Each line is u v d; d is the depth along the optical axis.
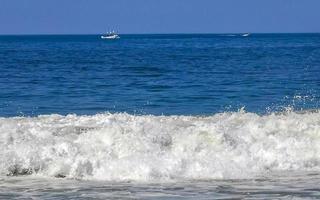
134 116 37.34
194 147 26.97
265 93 61.69
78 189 21.17
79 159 24.36
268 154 26.22
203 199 19.31
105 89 67.94
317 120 34.09
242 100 55.25
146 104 52.88
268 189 20.92
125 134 27.77
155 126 30.45
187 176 23.58
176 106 51.12
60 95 60.81
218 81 78.81
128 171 23.66
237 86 70.94
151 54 189.62
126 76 89.62
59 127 32.03
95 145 26.48
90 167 24.09
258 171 24.75
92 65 121.12
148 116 37.59
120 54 191.00
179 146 27.05
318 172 24.69
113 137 27.25
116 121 34.72
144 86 72.06
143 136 27.55
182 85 73.31
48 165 24.55
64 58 156.25
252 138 28.42
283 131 30.27
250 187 21.38
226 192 20.44
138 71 101.69
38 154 25.06
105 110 48.12
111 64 125.81
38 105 51.75
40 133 29.42
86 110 48.22
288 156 26.30
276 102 52.81
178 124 33.03
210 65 119.75
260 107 49.16
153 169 23.59
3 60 141.00
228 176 23.61
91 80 81.38
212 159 25.05
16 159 24.62
